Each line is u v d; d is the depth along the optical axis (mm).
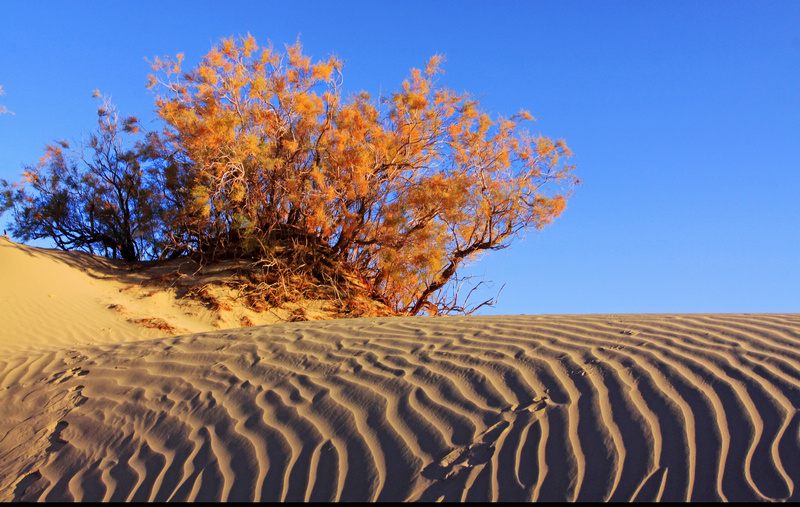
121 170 16359
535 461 3156
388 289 14914
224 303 12422
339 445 3611
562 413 3561
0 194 15641
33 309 10312
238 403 4445
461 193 13945
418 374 4500
